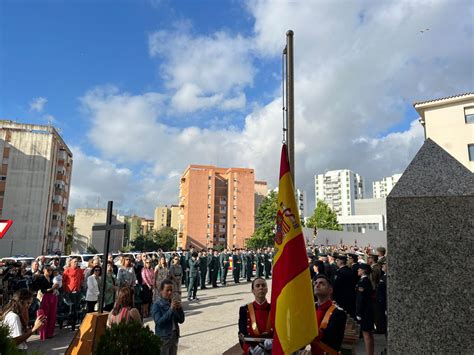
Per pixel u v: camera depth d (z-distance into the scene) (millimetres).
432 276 2320
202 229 81938
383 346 7242
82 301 10055
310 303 2941
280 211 3275
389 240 2480
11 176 48969
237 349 6809
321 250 24219
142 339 3473
